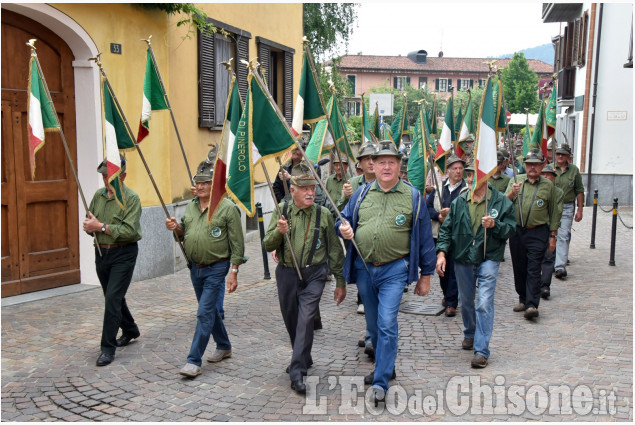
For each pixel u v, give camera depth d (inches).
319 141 307.6
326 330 275.6
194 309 304.8
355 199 213.2
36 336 259.1
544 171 305.6
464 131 316.2
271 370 226.4
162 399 201.0
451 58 2721.5
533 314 284.7
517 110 1904.5
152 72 265.4
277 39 580.4
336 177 341.4
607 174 803.4
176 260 396.2
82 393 205.0
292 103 621.3
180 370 219.1
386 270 203.5
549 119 473.4
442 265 238.5
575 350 246.1
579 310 306.5
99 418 187.2
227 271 229.1
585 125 811.4
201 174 228.1
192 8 382.9
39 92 219.8
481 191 234.4
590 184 805.2
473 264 237.0
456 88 2642.7
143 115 263.6
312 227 212.2
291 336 221.0
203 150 451.5
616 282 370.6
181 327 275.7
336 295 221.0
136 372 223.3
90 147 332.8
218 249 224.4
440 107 1400.1
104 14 335.0
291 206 215.5
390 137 485.1
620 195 802.2
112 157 232.1
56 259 330.3
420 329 277.6
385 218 202.8
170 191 392.5
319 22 949.2
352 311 306.8
